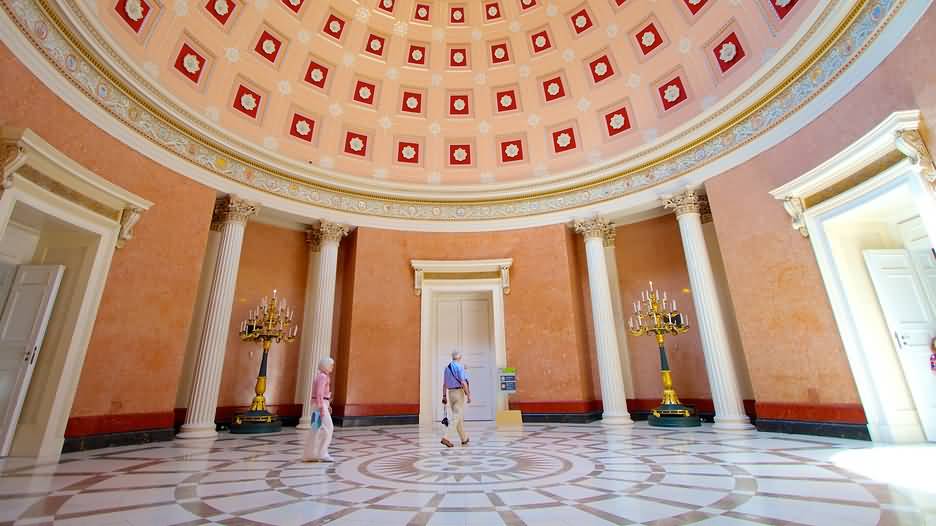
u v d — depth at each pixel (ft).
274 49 34.04
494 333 37.70
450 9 38.60
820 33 22.12
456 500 10.70
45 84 19.22
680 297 35.70
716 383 27.43
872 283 21.40
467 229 39.70
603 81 37.14
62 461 17.40
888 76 18.88
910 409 19.53
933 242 16.80
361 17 36.99
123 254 23.00
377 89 39.63
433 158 41.52
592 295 35.47
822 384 21.99
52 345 19.77
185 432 25.45
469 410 38.63
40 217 19.02
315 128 37.52
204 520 9.27
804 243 23.44
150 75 25.26
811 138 23.06
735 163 27.68
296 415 34.65
